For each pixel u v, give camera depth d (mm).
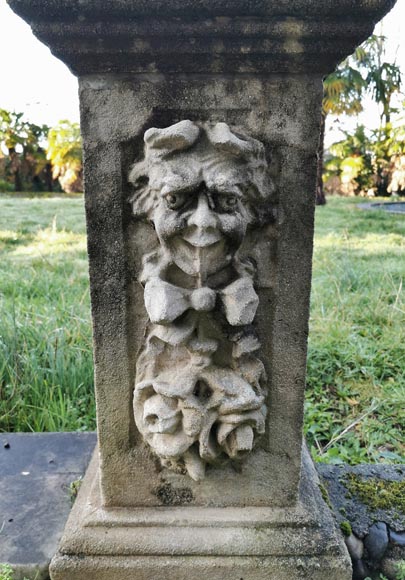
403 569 1382
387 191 14734
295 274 1203
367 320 3250
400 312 3277
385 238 6234
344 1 958
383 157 14375
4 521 1493
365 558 1459
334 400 2457
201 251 1073
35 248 5414
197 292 1118
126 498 1358
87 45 1026
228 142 1031
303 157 1127
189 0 946
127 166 1138
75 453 1849
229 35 1000
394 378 2629
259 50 1025
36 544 1404
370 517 1499
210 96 1091
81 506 1393
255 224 1159
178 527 1314
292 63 1053
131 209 1162
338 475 1673
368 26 1000
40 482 1679
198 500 1359
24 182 19438
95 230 1172
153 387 1191
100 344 1250
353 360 2709
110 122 1107
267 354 1269
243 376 1220
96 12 968
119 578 1271
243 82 1083
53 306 3180
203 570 1265
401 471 1705
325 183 15281
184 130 1037
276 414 1311
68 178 17297
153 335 1204
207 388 1219
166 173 1054
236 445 1208
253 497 1361
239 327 1185
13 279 3875
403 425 2246
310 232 1172
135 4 952
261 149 1098
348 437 2143
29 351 2551
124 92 1092
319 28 995
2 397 2324
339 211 9102
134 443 1330
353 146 15125
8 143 18375
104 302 1219
